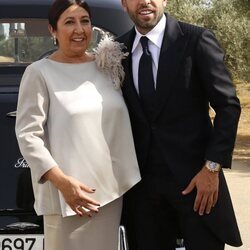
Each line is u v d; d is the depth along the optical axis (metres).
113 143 3.88
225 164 3.90
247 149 17.28
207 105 4.11
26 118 3.78
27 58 5.35
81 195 3.69
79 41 3.88
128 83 4.03
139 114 4.01
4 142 4.64
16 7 5.21
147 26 4.00
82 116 3.77
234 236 4.07
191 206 4.02
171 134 4.00
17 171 4.63
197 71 3.97
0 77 5.12
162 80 3.97
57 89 3.80
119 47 4.05
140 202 4.16
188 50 3.96
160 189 4.06
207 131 4.07
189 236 4.08
